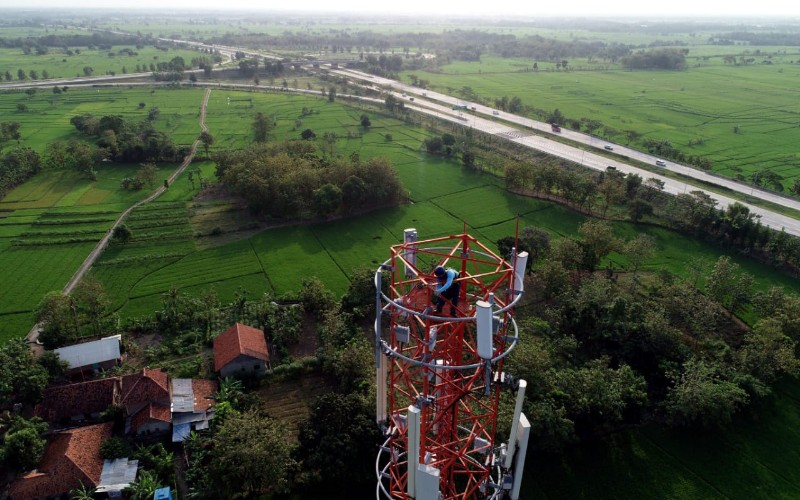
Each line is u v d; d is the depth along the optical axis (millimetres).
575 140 186500
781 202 136250
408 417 34781
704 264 105875
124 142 165500
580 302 85750
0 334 85062
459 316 38906
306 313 91375
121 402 67562
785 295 89125
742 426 69812
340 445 58906
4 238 116000
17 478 57719
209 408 68562
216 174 146875
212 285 100125
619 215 131250
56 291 89188
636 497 59969
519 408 39781
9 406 67938
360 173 133875
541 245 104375
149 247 113938
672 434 68250
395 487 46969
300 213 129125
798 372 77000
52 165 156125
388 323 89188
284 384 75938
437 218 130750
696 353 80375
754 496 60375
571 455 65062
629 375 71562
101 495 57875
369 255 112188
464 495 43844
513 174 143250
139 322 86688
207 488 57625
